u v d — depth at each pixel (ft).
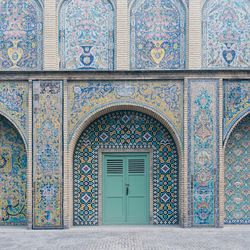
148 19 29.45
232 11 29.50
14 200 29.94
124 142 30.09
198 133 28.37
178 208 29.73
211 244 24.48
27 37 29.40
